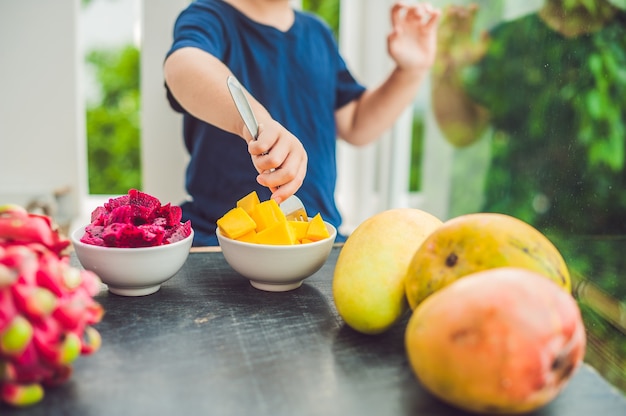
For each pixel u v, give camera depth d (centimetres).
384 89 106
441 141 142
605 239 81
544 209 97
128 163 246
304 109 98
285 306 51
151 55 123
